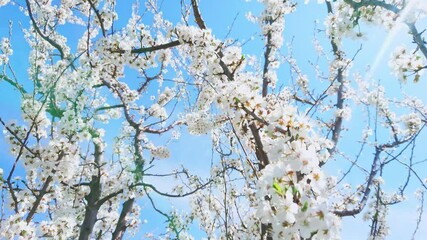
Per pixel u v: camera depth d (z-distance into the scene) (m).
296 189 2.71
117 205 9.44
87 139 6.58
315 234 2.65
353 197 7.47
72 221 6.52
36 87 5.66
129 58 7.07
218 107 4.24
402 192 5.35
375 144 6.24
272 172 2.83
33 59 7.52
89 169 8.97
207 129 7.51
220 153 4.76
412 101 8.56
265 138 4.39
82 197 8.92
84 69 6.72
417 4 3.95
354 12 4.55
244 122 4.21
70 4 10.86
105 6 8.56
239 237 5.52
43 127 6.57
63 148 6.42
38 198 5.68
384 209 7.16
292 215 2.63
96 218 8.15
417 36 4.05
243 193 5.92
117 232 8.36
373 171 6.07
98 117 8.01
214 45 6.25
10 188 5.21
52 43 7.85
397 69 4.60
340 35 4.76
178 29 6.60
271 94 5.72
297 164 2.87
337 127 7.90
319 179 2.88
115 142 8.73
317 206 2.67
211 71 5.89
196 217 8.95
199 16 6.48
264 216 2.81
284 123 3.30
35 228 5.50
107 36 7.70
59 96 6.27
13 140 6.41
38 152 6.38
